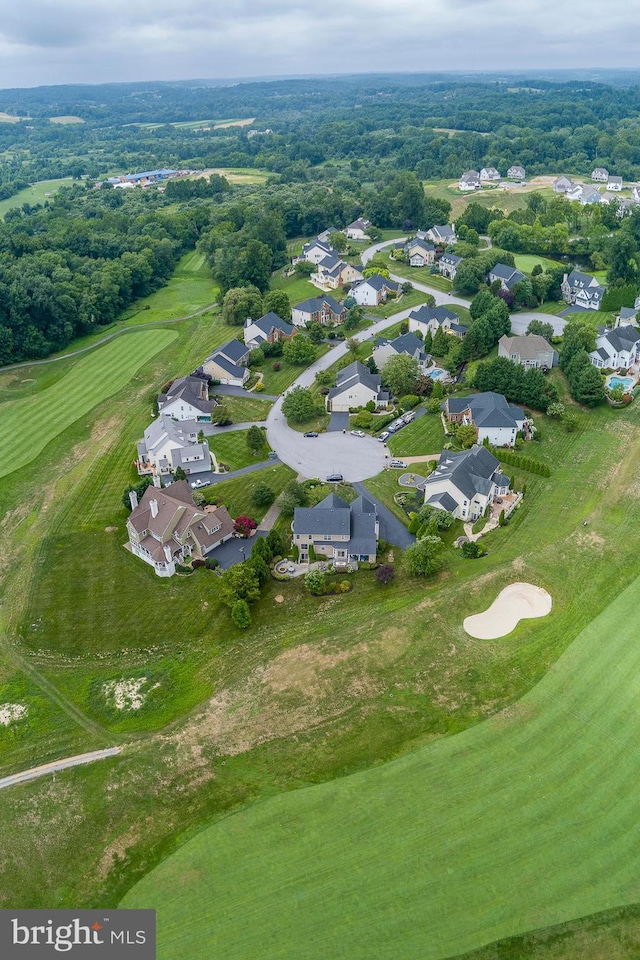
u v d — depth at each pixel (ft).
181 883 169.58
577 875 166.81
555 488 324.80
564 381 437.58
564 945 154.81
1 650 244.83
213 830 181.06
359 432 383.45
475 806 182.80
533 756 195.72
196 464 345.51
